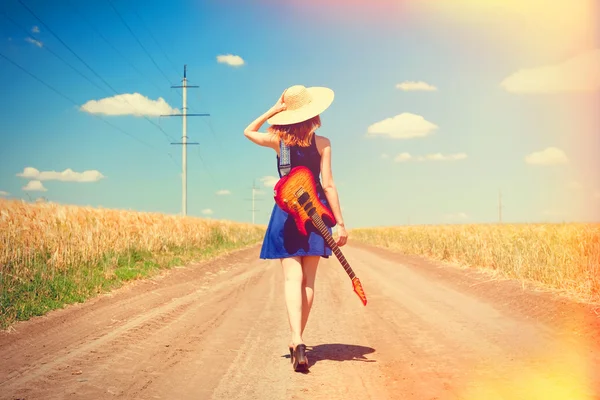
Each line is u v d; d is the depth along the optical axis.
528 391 4.01
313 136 4.97
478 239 16.55
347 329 6.69
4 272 9.69
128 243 16.11
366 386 4.30
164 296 9.65
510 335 5.95
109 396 4.09
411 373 4.62
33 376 4.60
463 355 5.17
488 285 10.20
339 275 13.56
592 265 9.63
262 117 5.01
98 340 6.00
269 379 4.55
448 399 3.91
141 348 5.64
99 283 10.47
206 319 7.41
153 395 4.12
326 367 4.91
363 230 56.22
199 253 20.52
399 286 11.06
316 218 4.85
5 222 13.27
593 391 3.97
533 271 10.52
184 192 41.00
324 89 5.05
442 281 11.70
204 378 4.59
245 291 10.59
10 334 6.30
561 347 5.29
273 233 4.95
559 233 14.02
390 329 6.60
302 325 5.19
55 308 8.07
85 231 14.36
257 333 6.49
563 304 7.46
